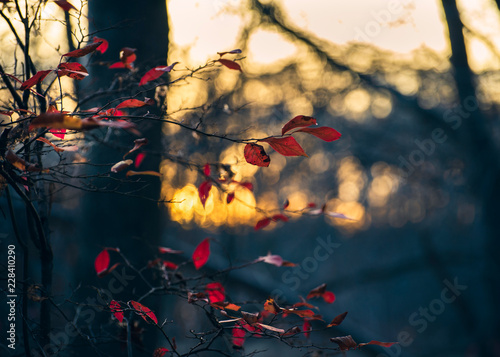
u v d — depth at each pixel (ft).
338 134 3.80
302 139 31.30
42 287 4.71
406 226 39.88
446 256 26.78
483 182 23.15
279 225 42.80
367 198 45.14
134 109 5.90
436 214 33.04
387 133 27.71
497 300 23.49
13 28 4.78
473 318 25.23
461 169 26.02
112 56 7.61
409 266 26.66
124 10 7.79
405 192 36.37
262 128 19.80
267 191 36.94
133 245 8.13
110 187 7.91
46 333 4.87
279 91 24.45
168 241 10.78
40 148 4.56
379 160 27.86
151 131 7.61
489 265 23.71
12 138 3.91
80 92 6.02
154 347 8.05
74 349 6.91
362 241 45.21
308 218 45.44
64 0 4.89
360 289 41.52
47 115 2.73
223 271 5.79
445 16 20.11
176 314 10.65
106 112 4.25
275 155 37.09
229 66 4.69
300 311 4.63
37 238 4.75
